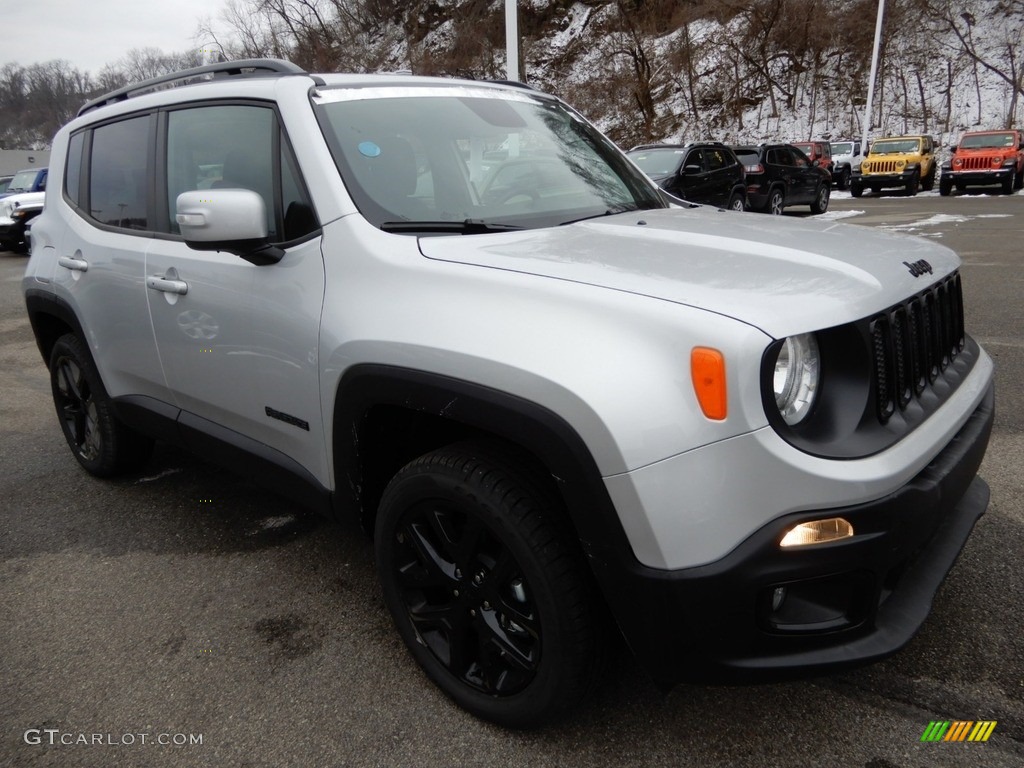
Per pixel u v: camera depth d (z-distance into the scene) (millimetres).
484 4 38719
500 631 2121
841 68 39969
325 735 2199
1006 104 35344
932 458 1967
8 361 7250
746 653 1804
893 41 39250
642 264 2072
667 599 1769
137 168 3287
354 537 3381
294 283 2467
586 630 1947
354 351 2217
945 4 38969
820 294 1868
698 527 1725
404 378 2078
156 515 3660
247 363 2670
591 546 1842
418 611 2312
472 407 1948
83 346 3725
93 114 3742
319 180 2471
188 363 2971
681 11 43125
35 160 50281
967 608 2584
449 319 2035
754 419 1696
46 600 2971
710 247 2248
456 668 2240
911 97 37906
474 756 2092
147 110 3295
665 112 41656
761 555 1714
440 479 2082
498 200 2691
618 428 1740
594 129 3566
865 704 2193
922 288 2139
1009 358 5480
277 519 3572
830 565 1739
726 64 41594
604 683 2322
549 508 1958
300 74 2812
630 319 1812
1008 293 7621
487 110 3076
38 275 3873
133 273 3166
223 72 3252
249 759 2127
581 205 2844
